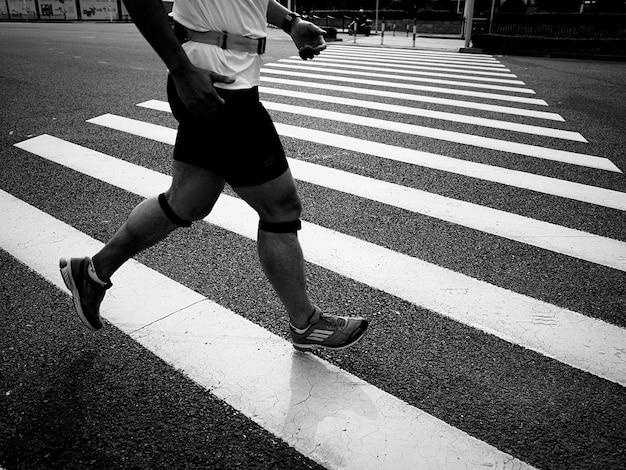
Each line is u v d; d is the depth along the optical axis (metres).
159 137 5.63
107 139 5.53
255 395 2.00
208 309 2.58
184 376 2.09
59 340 2.30
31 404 1.92
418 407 1.96
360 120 6.76
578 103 8.23
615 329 2.50
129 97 7.64
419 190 4.35
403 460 1.72
